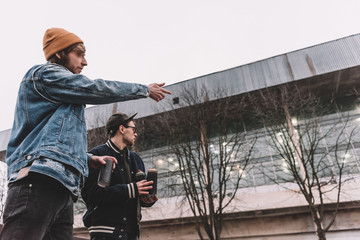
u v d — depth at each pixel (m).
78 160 1.26
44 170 1.10
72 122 1.33
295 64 13.82
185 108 12.78
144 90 1.54
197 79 14.69
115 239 1.79
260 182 12.99
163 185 14.25
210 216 10.23
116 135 2.32
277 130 11.99
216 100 13.16
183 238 13.04
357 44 13.12
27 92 1.33
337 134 12.94
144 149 15.78
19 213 1.04
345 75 13.07
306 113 13.18
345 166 12.09
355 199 10.98
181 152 12.58
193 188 10.81
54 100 1.34
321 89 14.10
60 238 1.37
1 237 1.02
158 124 14.51
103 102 1.39
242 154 13.88
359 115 13.27
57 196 1.16
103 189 1.81
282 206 11.84
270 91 13.63
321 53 13.61
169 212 13.08
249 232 12.34
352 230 10.95
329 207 11.39
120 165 2.17
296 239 11.61
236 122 14.80
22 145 1.20
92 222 1.86
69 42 1.54
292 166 10.61
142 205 2.13
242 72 14.31
